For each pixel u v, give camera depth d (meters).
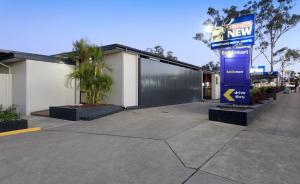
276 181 3.70
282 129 7.62
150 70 14.03
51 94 12.23
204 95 26.42
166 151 5.11
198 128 7.52
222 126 7.91
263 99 13.97
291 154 5.03
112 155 4.82
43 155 4.80
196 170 4.09
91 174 3.86
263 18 28.12
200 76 22.03
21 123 7.36
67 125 8.26
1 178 3.69
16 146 5.47
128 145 5.56
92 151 5.08
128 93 12.44
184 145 5.59
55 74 12.44
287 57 42.31
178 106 15.41
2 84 11.32
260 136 6.61
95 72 10.95
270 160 4.64
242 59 9.56
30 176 3.77
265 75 33.62
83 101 13.31
